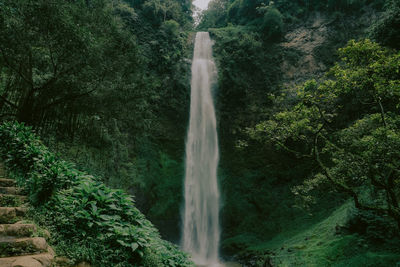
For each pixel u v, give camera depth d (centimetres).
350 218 978
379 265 716
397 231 805
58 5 767
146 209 1739
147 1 2519
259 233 1689
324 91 713
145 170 1766
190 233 1903
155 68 2164
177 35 2462
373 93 678
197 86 2256
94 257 312
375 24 1468
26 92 826
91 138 1090
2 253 249
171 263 452
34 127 810
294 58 2166
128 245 342
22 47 738
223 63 2298
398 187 818
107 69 867
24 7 721
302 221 1527
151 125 1900
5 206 349
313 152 780
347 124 1523
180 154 2055
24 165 489
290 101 1678
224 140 2111
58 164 464
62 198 392
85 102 901
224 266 1444
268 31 2319
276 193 1809
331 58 2036
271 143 1892
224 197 1966
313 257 966
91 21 910
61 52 796
